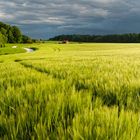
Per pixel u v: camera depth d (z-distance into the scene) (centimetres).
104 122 228
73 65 1205
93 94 418
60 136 197
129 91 418
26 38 19675
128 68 924
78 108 276
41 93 351
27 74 680
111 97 386
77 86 500
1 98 340
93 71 801
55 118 251
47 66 1173
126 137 194
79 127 212
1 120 247
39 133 209
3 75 713
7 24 18588
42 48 10044
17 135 218
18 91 380
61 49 9244
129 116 244
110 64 1234
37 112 271
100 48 9456
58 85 443
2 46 12638
